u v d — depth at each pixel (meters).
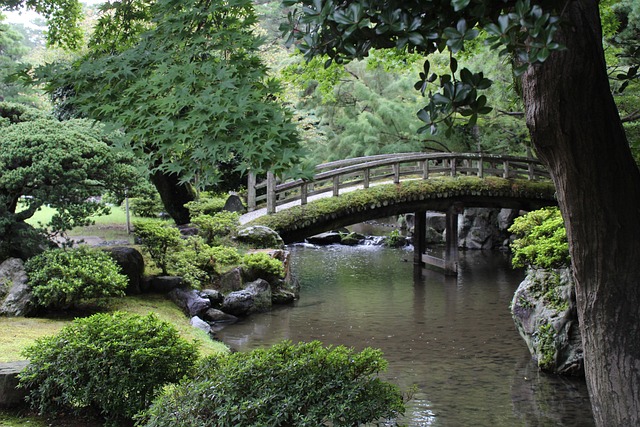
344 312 13.28
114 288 9.88
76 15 9.59
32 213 10.15
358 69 25.36
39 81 5.30
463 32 2.63
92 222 10.40
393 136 24.47
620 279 4.31
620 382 4.32
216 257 13.22
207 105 4.34
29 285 9.54
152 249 12.28
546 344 9.41
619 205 4.24
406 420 7.44
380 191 16.94
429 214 25.28
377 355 5.65
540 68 3.96
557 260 9.34
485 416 7.63
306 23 2.97
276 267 13.88
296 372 5.45
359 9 2.77
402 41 2.82
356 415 5.11
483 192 17.75
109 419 5.92
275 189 16.27
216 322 12.23
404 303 14.23
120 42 6.22
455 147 23.88
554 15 2.64
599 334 4.41
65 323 9.21
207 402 5.26
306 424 5.02
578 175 4.20
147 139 4.71
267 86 4.83
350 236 25.19
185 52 4.86
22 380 5.98
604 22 10.55
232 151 4.55
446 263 17.94
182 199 16.55
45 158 9.45
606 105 4.11
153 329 6.17
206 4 5.12
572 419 7.55
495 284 16.59
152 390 5.88
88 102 5.15
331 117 25.56
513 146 23.47
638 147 6.52
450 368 9.52
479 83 2.79
